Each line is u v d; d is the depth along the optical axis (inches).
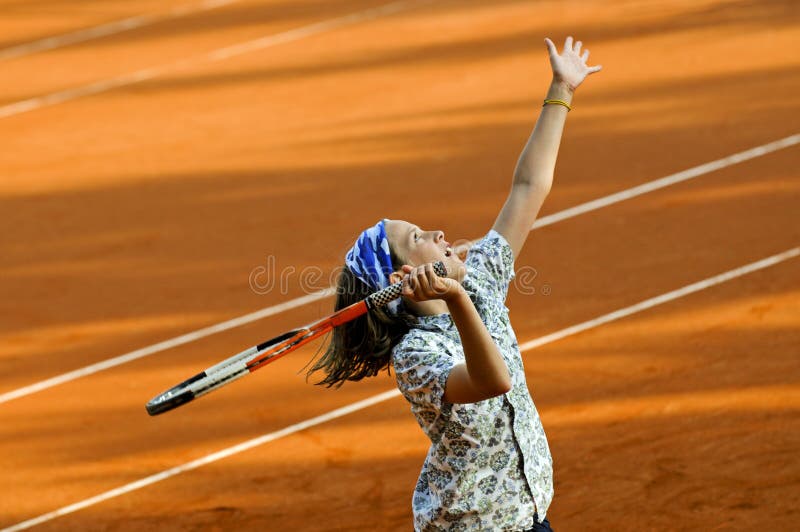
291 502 947.3
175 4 2933.1
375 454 1009.5
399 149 1881.2
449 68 2250.2
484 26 2472.9
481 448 513.7
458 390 482.9
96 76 2463.1
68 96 2359.7
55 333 1358.3
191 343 1299.2
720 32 2207.2
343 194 1722.4
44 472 1048.8
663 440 961.5
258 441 1060.5
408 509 911.0
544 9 2513.5
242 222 1662.2
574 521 856.3
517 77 2149.4
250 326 1327.5
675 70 2057.1
